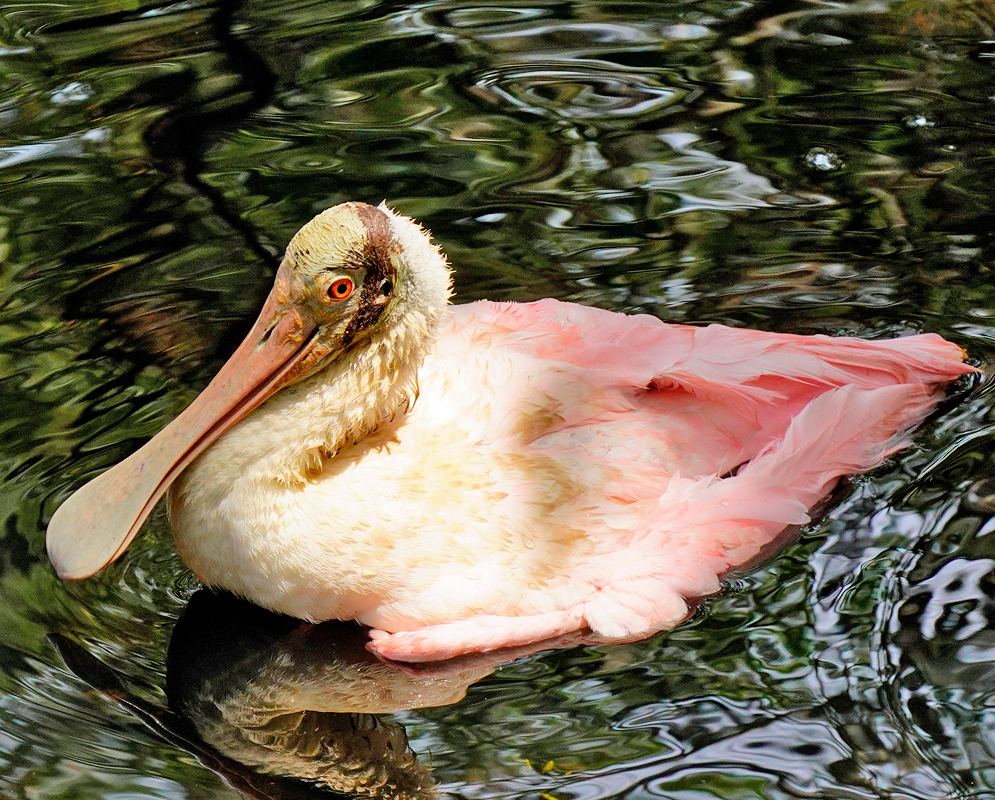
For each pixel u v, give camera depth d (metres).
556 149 14.77
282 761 8.18
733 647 8.85
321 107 15.69
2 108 15.69
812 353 10.70
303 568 9.27
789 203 13.69
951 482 9.97
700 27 17.31
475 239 13.27
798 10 17.64
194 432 9.55
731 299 12.35
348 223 9.45
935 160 14.22
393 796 7.85
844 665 8.55
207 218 13.68
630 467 9.85
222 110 15.65
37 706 8.47
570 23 17.52
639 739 8.16
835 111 15.22
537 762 8.03
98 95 15.98
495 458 9.69
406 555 9.30
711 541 9.60
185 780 7.99
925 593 9.02
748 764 7.90
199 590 9.74
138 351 11.85
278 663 9.12
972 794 7.61
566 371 10.15
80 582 9.65
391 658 9.15
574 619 9.25
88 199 14.04
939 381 10.98
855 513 9.84
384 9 18.09
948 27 16.97
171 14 18.09
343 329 9.56
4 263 13.03
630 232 13.35
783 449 10.09
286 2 18.42
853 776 7.78
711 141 14.80
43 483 10.33
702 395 10.37
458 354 10.43
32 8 18.33
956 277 12.48
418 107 15.64
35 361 11.74
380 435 9.87
